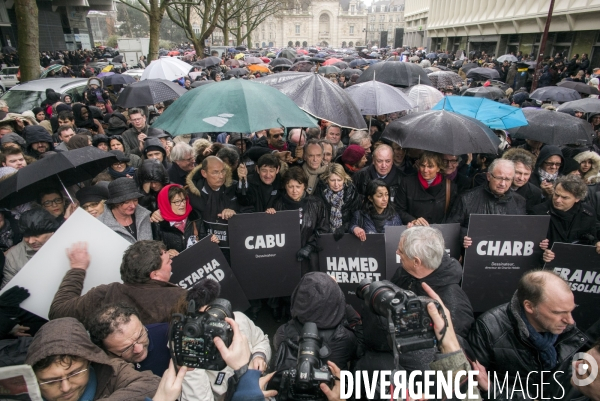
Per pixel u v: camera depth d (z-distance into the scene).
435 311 1.48
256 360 1.92
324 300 1.84
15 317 2.10
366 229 3.10
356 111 3.43
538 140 3.87
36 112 7.29
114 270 2.31
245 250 3.03
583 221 2.87
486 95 7.35
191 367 1.45
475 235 2.78
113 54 35.28
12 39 27.42
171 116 2.68
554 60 17.47
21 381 1.32
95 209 2.69
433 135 2.99
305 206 3.13
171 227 2.96
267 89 2.74
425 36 48.56
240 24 35.72
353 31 105.88
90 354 1.50
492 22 27.77
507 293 2.87
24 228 2.34
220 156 3.45
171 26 72.25
